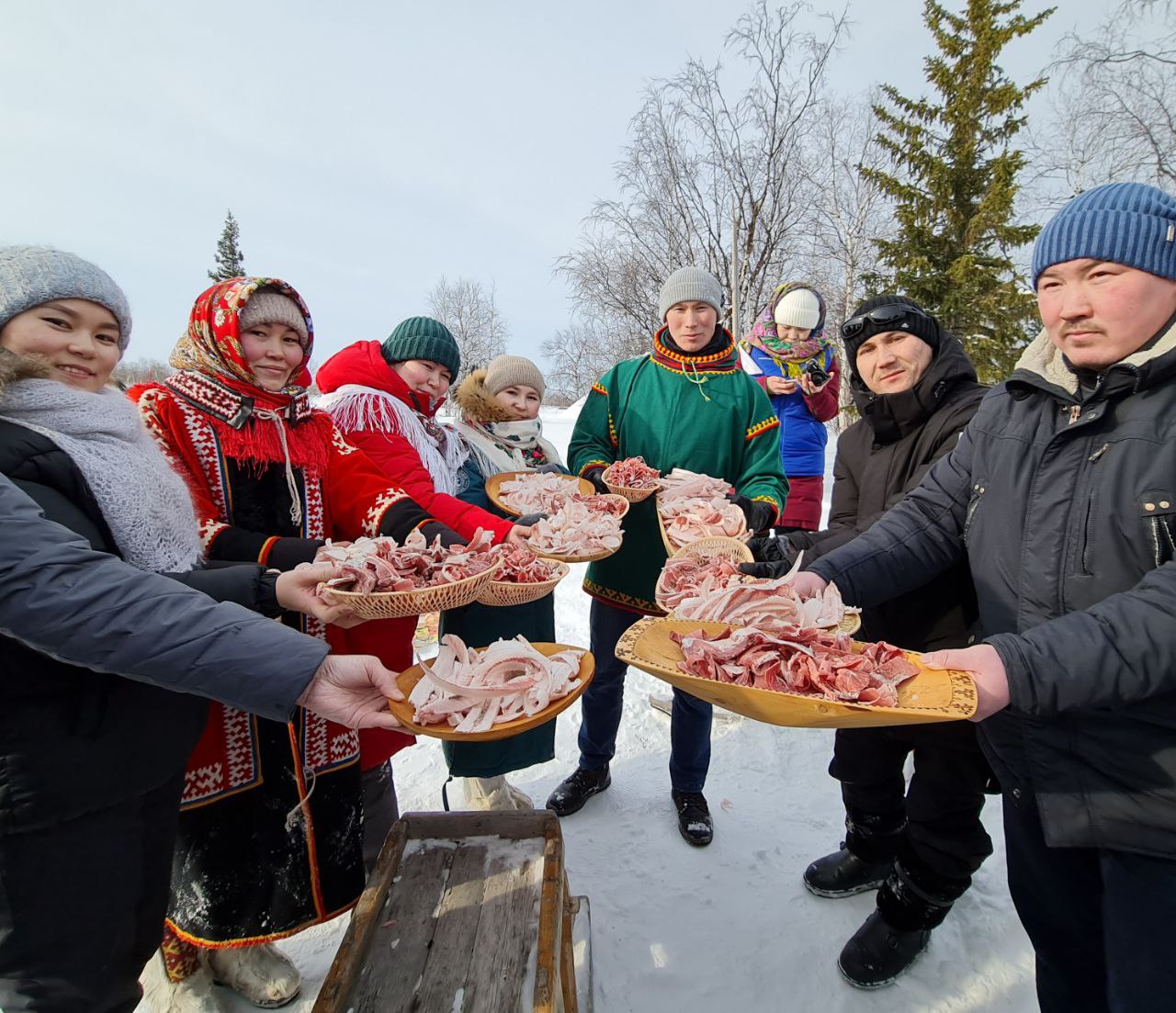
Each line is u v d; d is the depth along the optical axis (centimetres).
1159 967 127
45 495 124
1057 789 137
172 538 146
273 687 122
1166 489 124
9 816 118
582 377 2870
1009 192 1373
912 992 204
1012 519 149
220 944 181
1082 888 149
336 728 193
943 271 1441
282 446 197
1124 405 133
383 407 253
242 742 179
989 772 193
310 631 196
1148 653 114
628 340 1909
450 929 155
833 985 208
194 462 186
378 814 227
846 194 1956
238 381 193
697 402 309
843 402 1806
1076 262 130
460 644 168
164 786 140
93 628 111
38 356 131
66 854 124
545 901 155
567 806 293
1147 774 126
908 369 212
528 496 291
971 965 212
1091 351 133
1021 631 147
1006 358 1385
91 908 127
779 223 1530
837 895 242
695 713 273
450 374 289
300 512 202
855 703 125
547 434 1638
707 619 179
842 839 277
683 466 313
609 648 300
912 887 200
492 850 180
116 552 137
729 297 1569
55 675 121
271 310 188
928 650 209
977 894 240
